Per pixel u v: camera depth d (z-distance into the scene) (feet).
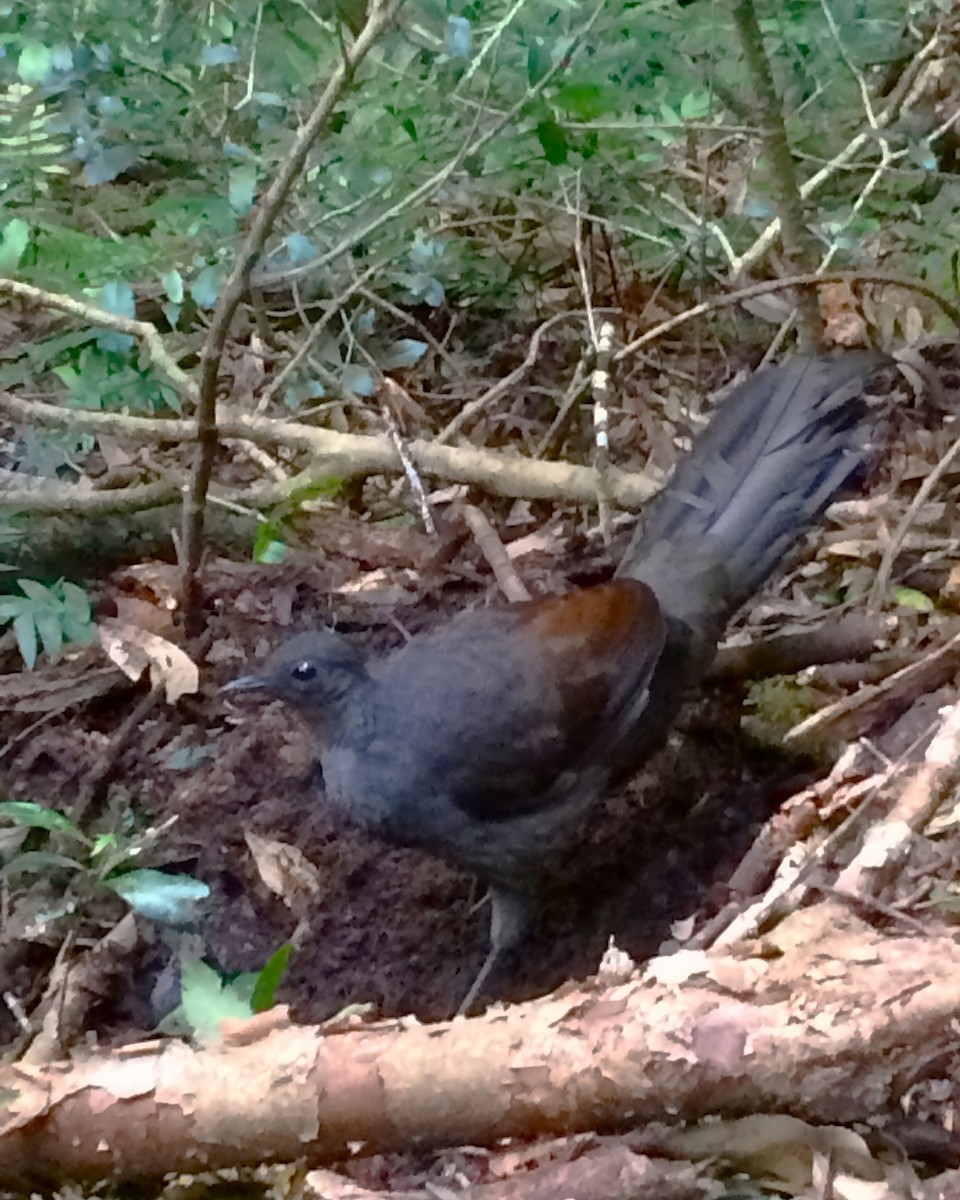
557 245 14.01
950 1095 11.00
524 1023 10.88
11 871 11.68
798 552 12.80
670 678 12.01
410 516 13.20
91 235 13.41
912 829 11.53
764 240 13.21
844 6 13.94
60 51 12.83
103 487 13.21
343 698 11.81
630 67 13.47
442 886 11.99
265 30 13.34
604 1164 10.96
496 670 11.75
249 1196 11.02
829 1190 10.89
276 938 11.86
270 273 12.55
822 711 12.28
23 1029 11.46
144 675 12.48
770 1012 10.81
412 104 13.07
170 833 12.06
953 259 13.34
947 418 13.42
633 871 12.02
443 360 13.92
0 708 12.39
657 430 13.47
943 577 12.73
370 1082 10.82
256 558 12.63
